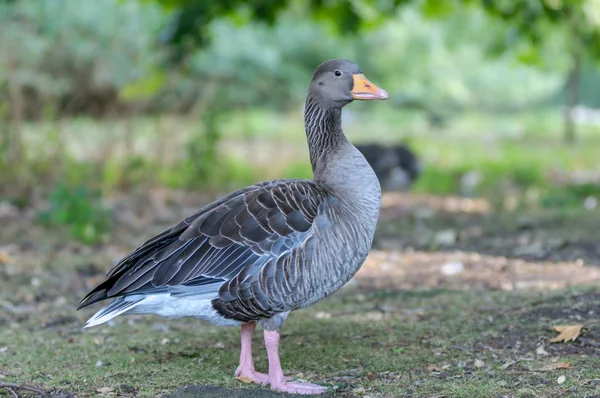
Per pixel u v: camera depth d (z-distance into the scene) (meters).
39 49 22.66
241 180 20.50
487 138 36.19
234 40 32.56
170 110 21.02
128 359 7.38
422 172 21.36
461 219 15.30
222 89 25.88
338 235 6.36
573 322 7.80
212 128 19.53
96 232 13.33
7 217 14.91
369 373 6.72
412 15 42.22
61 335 8.27
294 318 8.80
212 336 8.20
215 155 19.89
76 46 24.83
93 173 18.33
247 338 6.77
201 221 6.35
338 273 6.42
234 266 6.19
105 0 26.02
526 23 18.86
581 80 53.97
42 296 9.90
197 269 6.18
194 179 19.25
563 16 18.72
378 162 20.38
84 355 7.53
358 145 20.81
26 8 24.28
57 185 14.40
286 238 6.21
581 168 24.12
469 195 18.88
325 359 7.22
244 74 32.41
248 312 6.30
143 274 6.16
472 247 12.62
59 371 7.03
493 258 11.66
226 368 7.09
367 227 6.64
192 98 22.97
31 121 19.05
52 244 12.88
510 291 9.39
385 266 11.47
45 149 17.56
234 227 6.26
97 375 6.90
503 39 26.81
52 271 11.19
